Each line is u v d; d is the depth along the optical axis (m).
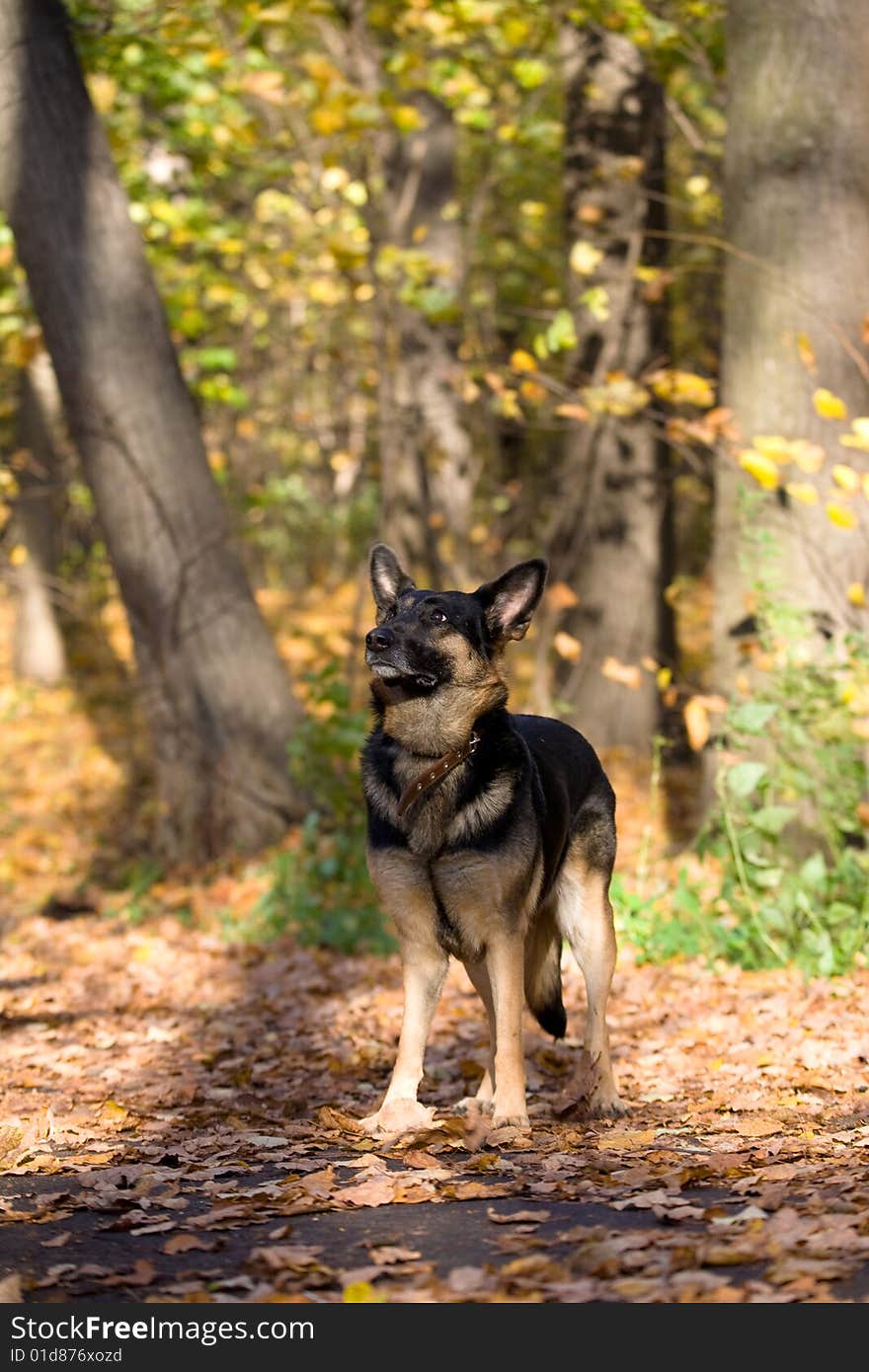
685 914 8.79
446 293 12.00
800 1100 5.76
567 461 15.45
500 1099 5.53
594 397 10.53
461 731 5.53
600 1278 3.68
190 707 12.38
